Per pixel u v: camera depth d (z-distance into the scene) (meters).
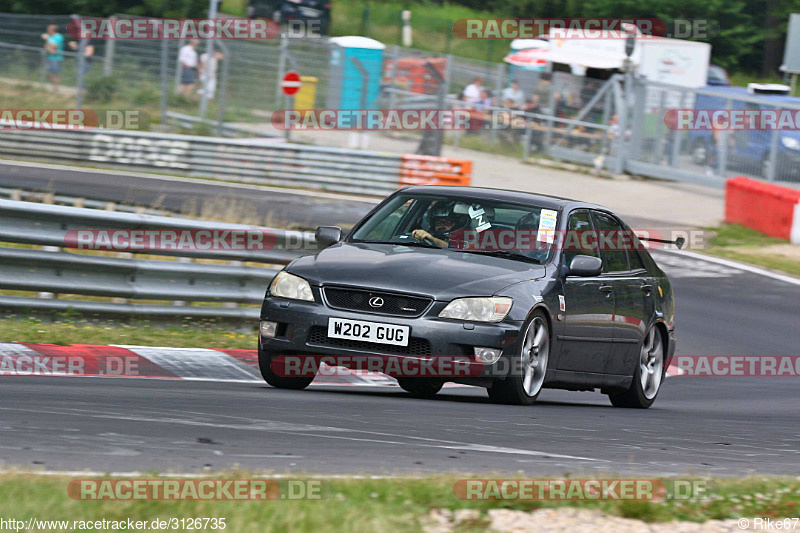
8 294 34.78
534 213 29.84
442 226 29.42
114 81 99.12
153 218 35.72
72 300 34.69
